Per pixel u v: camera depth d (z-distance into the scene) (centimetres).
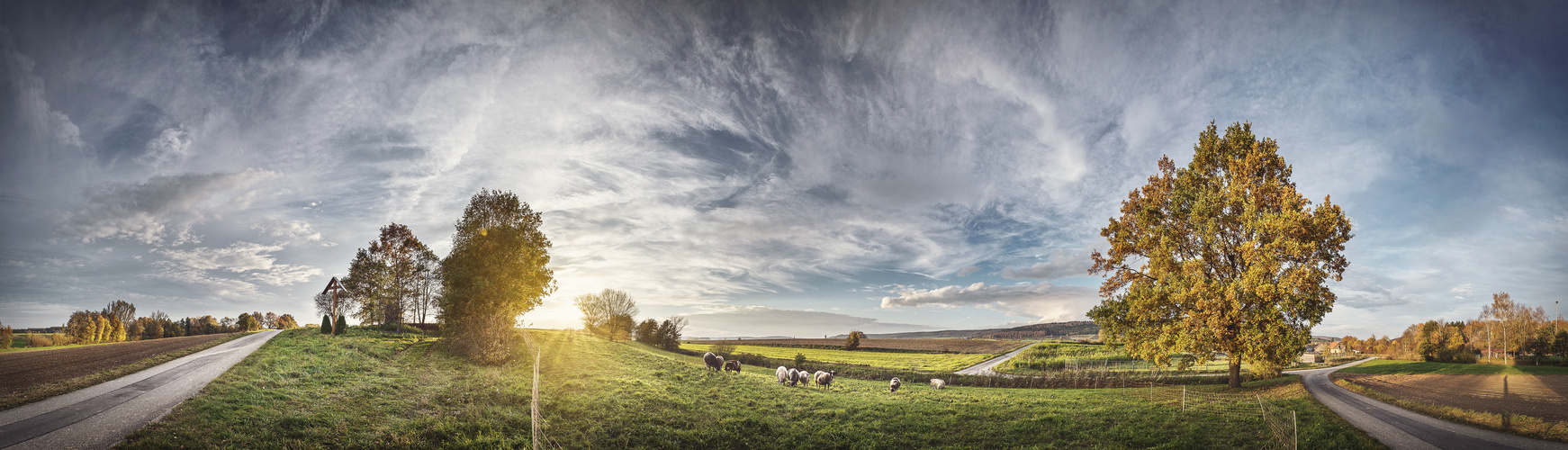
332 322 5675
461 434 1681
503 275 4303
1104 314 3894
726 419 2227
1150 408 2650
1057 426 2219
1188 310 3409
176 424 1502
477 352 3419
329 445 1510
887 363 7669
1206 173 3703
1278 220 3091
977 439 2059
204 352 3450
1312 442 1909
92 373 2323
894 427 2245
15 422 1497
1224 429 2114
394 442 1579
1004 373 6506
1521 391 3341
